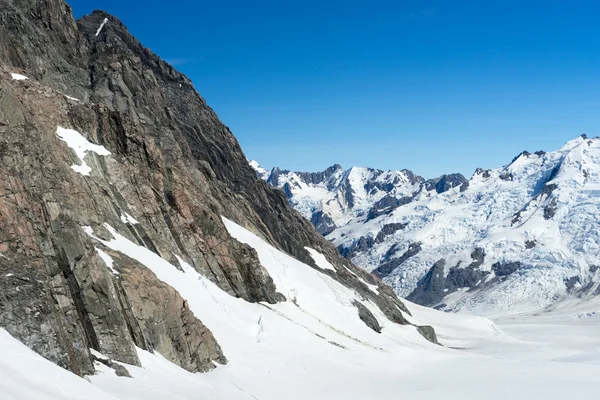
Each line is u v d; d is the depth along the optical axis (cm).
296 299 9431
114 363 4188
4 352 3203
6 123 5334
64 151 6306
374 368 7694
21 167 5103
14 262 3838
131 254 5838
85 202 5822
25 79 6831
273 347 6938
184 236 7475
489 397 6625
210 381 5144
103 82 9394
